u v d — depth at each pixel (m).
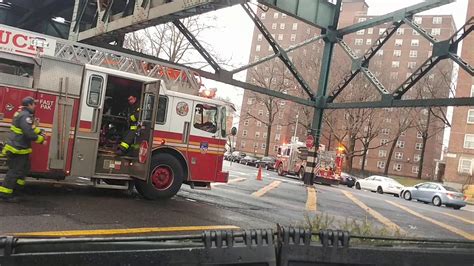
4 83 9.22
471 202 38.62
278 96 22.70
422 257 2.97
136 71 11.40
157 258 2.49
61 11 25.44
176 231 7.70
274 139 101.88
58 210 8.35
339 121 66.88
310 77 59.09
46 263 2.31
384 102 20.97
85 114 10.01
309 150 25.45
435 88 58.53
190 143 11.45
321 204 15.45
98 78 10.15
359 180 39.09
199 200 12.09
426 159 93.31
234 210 10.99
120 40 19.27
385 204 19.38
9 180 8.69
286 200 15.31
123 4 18.25
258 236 2.67
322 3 23.00
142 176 10.28
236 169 38.12
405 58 100.88
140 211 9.20
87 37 18.70
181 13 14.17
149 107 10.52
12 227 6.70
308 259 2.73
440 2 18.84
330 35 23.81
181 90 11.77
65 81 9.77
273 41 21.97
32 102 8.84
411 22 20.41
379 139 96.25
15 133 8.66
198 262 2.54
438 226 13.11
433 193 29.22
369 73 22.06
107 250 2.44
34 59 9.79
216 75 19.84
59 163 9.68
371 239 3.02
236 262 2.61
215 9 13.56
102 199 10.21
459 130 52.56
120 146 10.67
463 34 18.41
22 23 25.81
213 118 11.76
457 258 3.05
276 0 20.47
